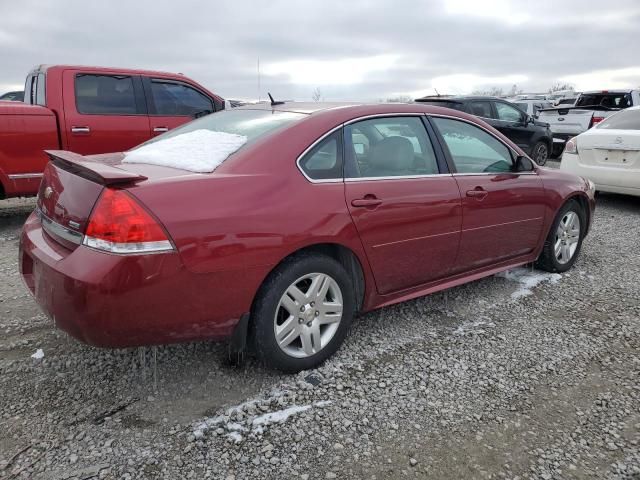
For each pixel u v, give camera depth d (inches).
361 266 126.1
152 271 93.4
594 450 97.7
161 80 281.3
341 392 112.8
